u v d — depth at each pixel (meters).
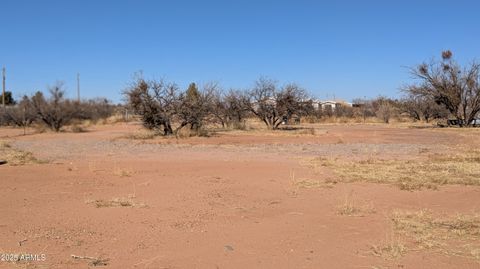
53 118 39.41
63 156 17.98
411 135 32.41
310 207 8.92
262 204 9.16
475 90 43.97
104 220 7.75
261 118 40.41
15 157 16.94
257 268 5.60
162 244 6.50
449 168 13.94
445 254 6.12
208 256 6.02
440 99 45.78
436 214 8.31
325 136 30.52
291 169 14.08
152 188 10.76
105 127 46.44
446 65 52.06
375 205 9.08
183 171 13.63
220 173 13.25
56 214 8.14
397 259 5.93
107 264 5.68
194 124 31.36
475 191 10.52
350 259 5.93
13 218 7.82
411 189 10.73
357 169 13.88
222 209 8.69
